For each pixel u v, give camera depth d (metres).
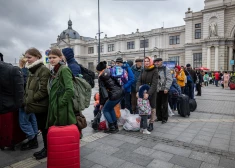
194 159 3.35
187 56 37.59
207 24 34.00
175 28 41.34
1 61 2.81
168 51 42.31
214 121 5.92
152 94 4.93
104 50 53.41
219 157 3.42
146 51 44.91
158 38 43.53
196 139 4.32
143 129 4.73
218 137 4.45
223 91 16.09
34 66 3.35
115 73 5.57
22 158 3.49
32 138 3.95
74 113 3.34
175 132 4.83
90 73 4.35
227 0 32.53
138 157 3.44
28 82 3.45
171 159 3.35
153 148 3.82
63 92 3.02
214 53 33.09
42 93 3.30
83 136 4.54
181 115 6.58
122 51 49.41
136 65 6.43
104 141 4.21
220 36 32.62
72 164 2.55
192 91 8.62
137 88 5.26
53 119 3.09
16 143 3.89
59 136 2.53
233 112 7.28
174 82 6.78
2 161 3.37
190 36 37.38
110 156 3.48
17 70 2.80
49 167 2.52
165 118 5.76
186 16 37.78
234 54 35.03
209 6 33.75
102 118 5.08
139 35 46.28
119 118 5.43
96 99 5.82
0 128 3.82
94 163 3.23
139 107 4.70
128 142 4.14
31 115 3.94
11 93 2.74
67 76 2.97
